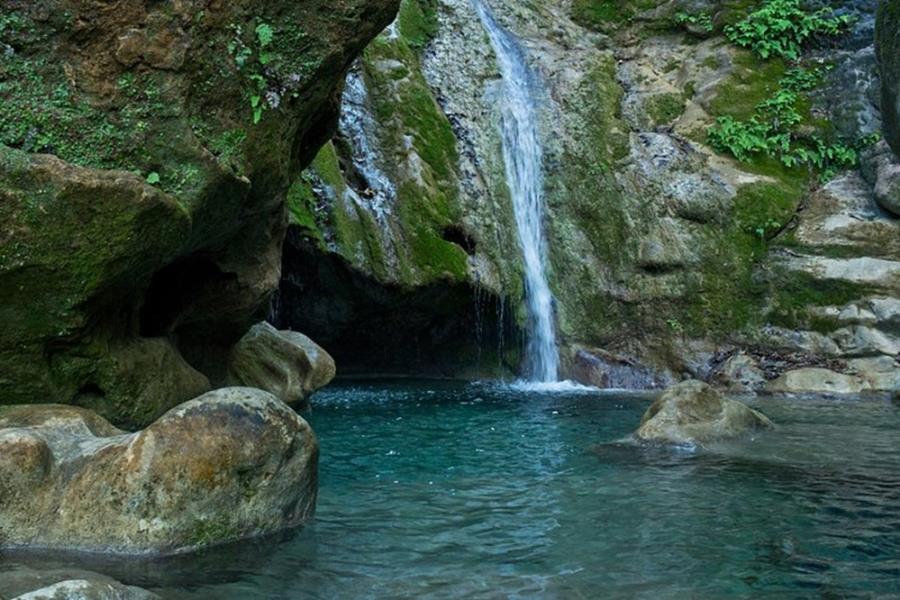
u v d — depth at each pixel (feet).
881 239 40.47
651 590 12.41
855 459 21.43
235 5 17.61
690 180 43.50
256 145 18.24
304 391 27.09
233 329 23.20
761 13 48.39
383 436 24.94
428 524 15.60
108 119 16.60
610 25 51.47
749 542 14.69
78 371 16.80
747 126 45.34
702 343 40.55
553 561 13.65
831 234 41.11
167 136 16.93
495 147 42.75
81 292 15.83
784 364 38.58
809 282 40.04
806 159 44.42
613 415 29.40
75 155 16.25
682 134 45.73
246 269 21.34
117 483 13.33
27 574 11.54
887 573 13.19
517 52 47.65
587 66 47.67
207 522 13.69
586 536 14.99
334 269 35.53
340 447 23.17
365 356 40.19
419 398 33.32
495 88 44.24
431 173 39.78
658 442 23.15
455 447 23.34
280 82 18.39
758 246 41.60
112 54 16.69
